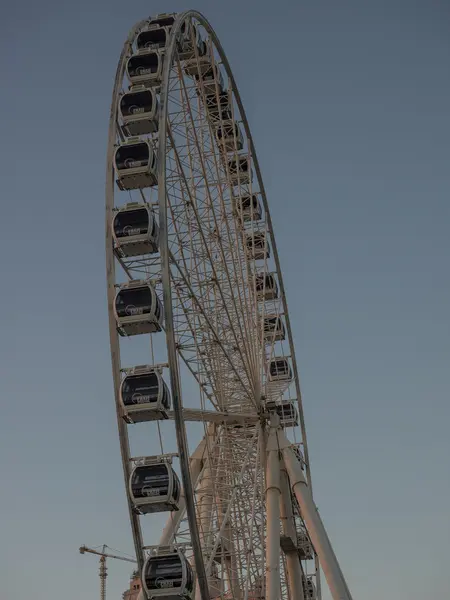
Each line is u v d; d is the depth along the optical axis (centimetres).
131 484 3183
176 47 3791
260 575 3747
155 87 3625
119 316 3300
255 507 3781
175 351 3131
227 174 4453
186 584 3077
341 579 3794
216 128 4597
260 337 4481
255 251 4834
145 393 3234
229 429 4278
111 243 3394
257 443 4138
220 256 3969
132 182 3472
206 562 3662
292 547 4422
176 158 3600
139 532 3216
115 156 3456
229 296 4072
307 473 4966
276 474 4166
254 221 4894
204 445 4266
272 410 4428
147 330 3353
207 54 4453
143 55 3703
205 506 3931
